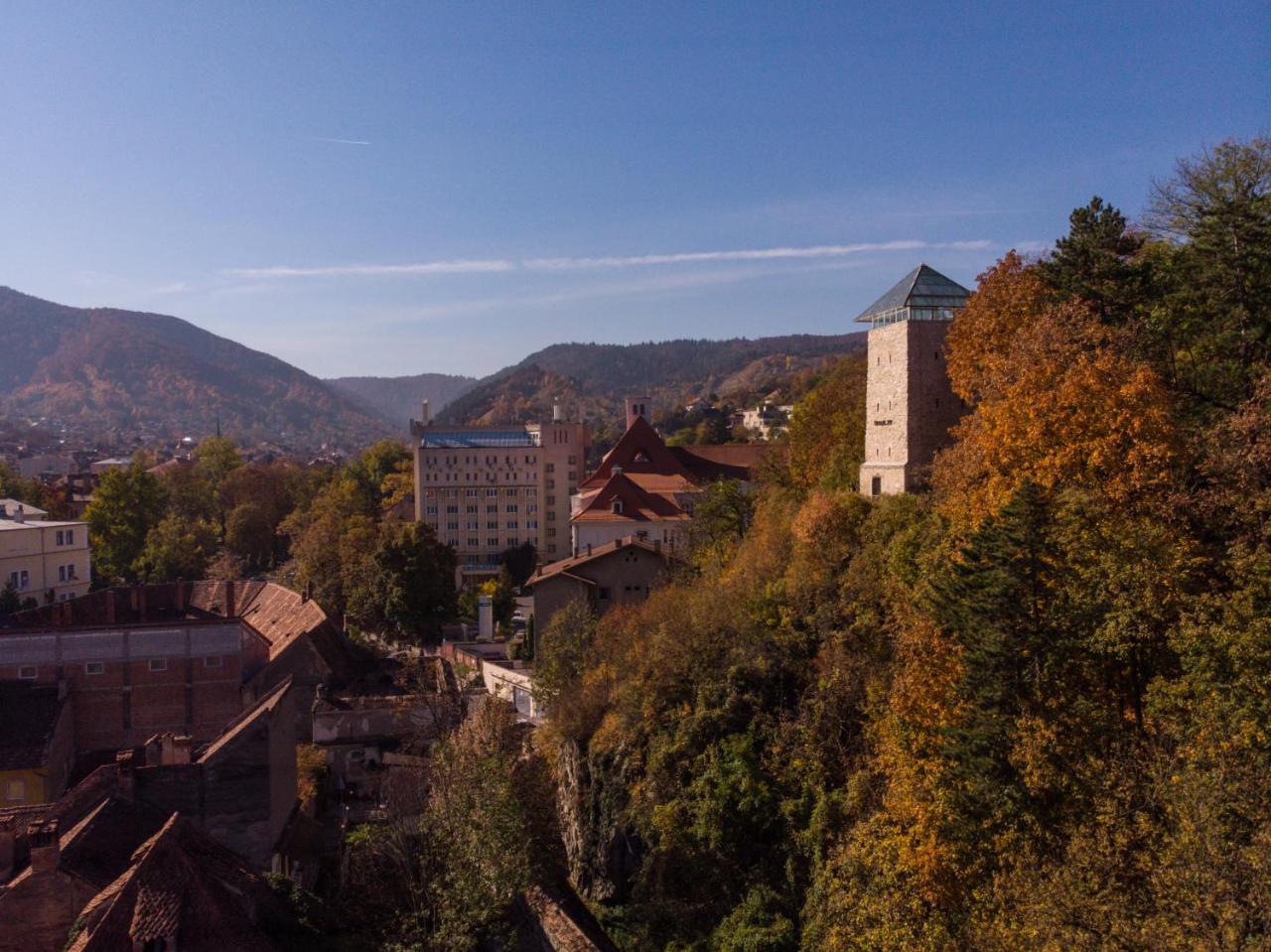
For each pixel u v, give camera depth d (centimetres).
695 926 3566
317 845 4331
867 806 3197
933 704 2819
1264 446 2748
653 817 3797
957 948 2358
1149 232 4372
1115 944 1911
